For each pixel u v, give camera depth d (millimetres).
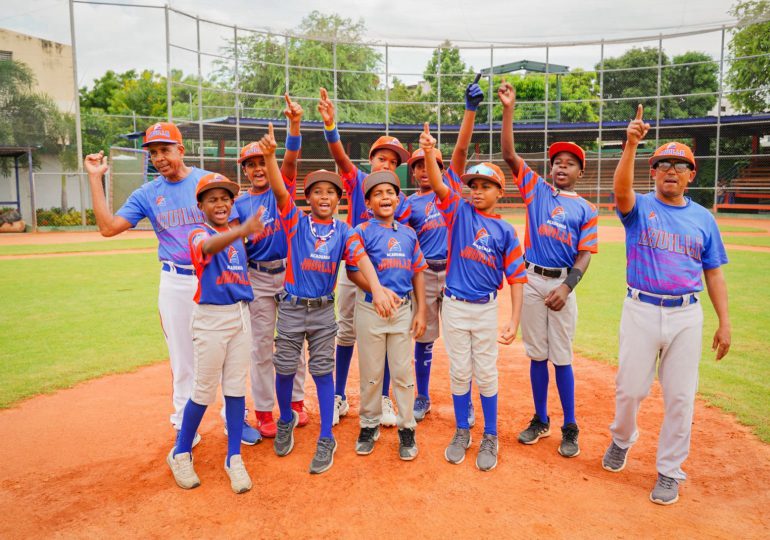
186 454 3602
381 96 37312
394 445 4180
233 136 30719
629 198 3477
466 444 3967
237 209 4211
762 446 4125
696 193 33594
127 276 11930
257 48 32594
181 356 3979
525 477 3670
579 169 4227
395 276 3920
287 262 3932
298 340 3936
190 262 3932
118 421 4648
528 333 4195
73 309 8750
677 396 3410
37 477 3707
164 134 3877
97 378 5703
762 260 13539
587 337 7109
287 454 4012
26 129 26641
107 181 22938
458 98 38406
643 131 3305
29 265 13617
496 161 35781
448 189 4004
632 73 40875
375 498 3400
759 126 29562
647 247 3479
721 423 4527
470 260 3916
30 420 4672
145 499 3414
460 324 3926
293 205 3928
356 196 4809
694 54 39125
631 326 3535
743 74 29953
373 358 3945
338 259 3934
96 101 54094
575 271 4023
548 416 4762
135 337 7184
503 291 10492
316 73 34344
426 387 4812
